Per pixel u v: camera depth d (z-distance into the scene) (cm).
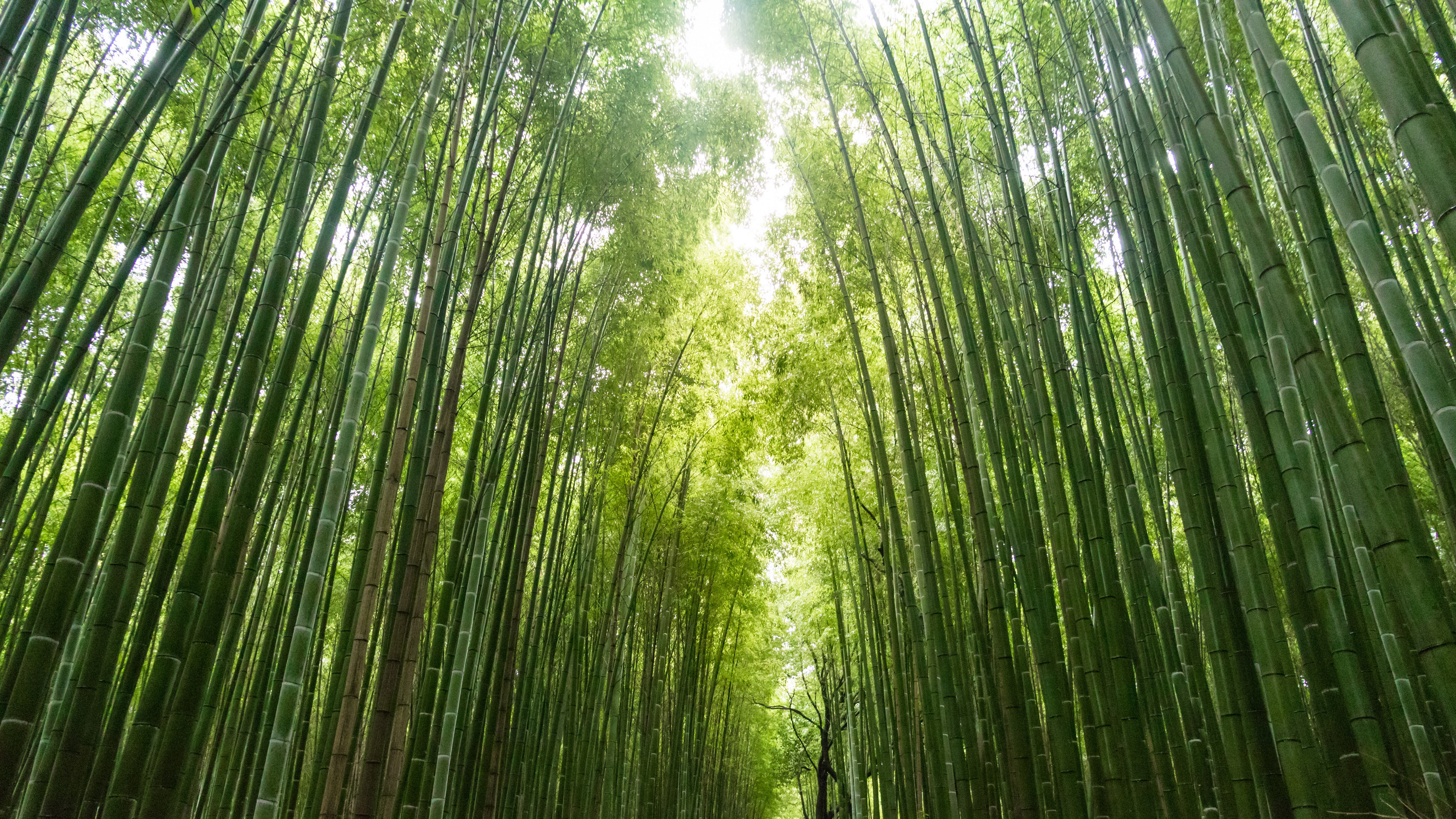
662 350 826
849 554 941
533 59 532
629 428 809
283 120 445
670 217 686
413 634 343
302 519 501
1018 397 433
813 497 956
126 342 284
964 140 562
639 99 600
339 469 324
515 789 539
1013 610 444
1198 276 280
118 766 267
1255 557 250
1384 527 186
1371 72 172
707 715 1031
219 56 433
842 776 1174
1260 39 211
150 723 237
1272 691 236
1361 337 204
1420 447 367
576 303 706
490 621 587
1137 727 289
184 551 645
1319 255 213
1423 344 168
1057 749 302
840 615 927
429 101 374
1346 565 293
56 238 252
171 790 233
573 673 678
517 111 539
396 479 333
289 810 471
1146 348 320
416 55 471
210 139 304
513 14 489
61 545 388
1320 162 194
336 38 321
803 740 1650
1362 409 197
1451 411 160
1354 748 221
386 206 477
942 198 586
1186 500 290
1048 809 394
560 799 647
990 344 373
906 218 617
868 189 638
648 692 862
